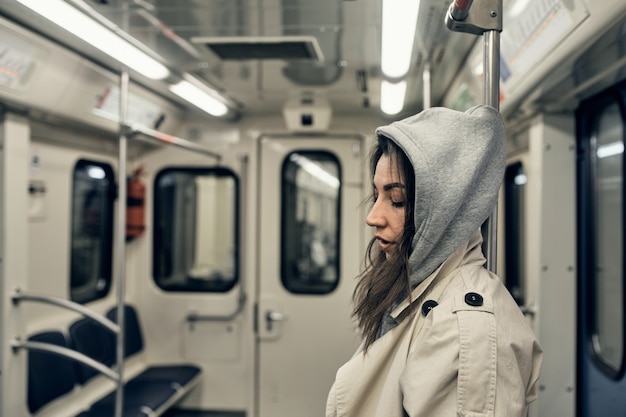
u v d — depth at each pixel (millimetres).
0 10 2396
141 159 4809
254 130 4629
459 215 1067
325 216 4625
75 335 3852
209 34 2689
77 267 4137
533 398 1083
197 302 4812
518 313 1052
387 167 1114
